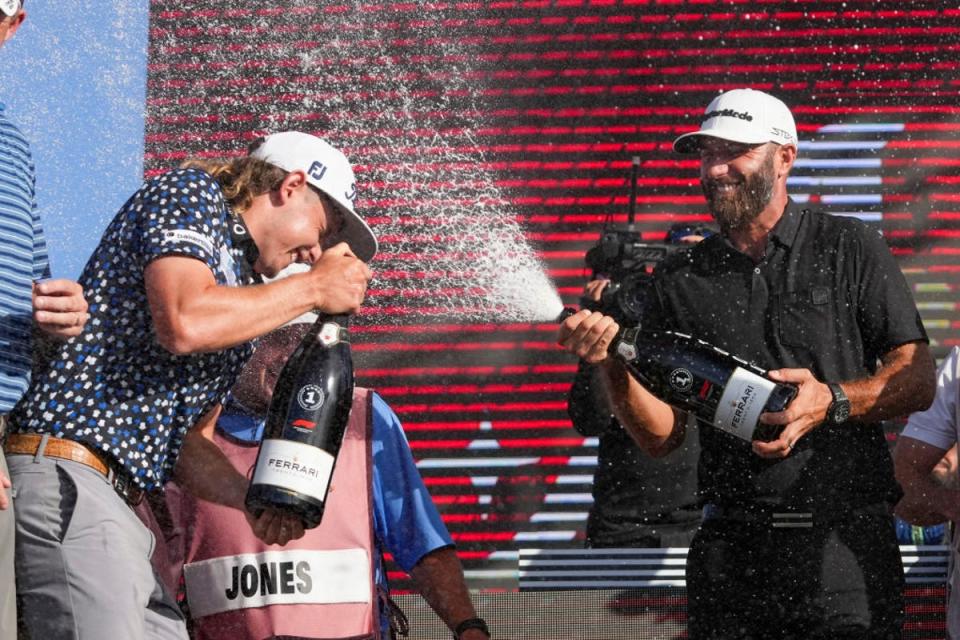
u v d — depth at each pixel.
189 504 5.18
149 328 4.62
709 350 5.62
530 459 11.57
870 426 5.89
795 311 5.95
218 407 5.23
